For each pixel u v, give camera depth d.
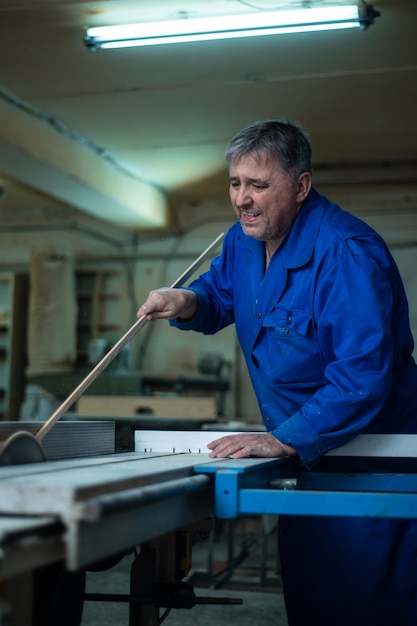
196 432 2.05
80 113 6.24
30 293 8.40
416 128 6.68
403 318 2.09
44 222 9.39
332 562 2.02
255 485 1.59
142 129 6.62
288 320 2.00
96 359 8.19
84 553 1.04
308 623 2.07
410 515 1.39
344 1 4.63
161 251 9.05
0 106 5.71
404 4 4.60
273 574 4.82
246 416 8.62
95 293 8.97
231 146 1.97
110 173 7.36
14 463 1.44
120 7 4.67
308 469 1.84
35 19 4.78
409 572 2.00
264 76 5.57
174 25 4.83
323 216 2.02
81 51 5.19
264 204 1.95
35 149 6.12
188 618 3.88
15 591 1.05
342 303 1.89
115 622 3.77
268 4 4.67
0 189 8.43
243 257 2.20
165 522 1.32
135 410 7.29
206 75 5.56
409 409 2.10
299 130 2.01
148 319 2.12
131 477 1.21
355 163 7.71
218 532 6.06
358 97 5.95
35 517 1.03
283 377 2.04
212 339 8.76
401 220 8.30
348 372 1.81
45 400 7.96
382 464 2.06
